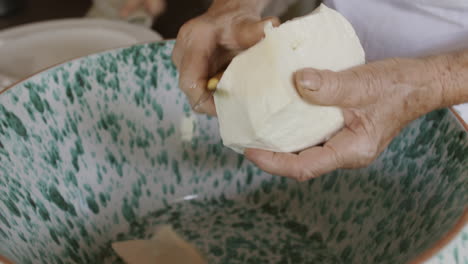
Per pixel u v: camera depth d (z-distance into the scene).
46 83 0.49
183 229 0.56
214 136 0.60
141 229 0.56
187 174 0.61
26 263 0.36
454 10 0.49
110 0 0.93
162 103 0.58
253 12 0.50
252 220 0.57
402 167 0.44
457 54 0.38
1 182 0.41
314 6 0.93
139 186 0.59
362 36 0.58
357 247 0.47
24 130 0.46
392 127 0.39
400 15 0.53
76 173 0.52
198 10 0.99
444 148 0.40
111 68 0.53
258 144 0.37
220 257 0.51
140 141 0.58
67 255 0.46
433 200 0.37
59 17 1.06
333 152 0.37
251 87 0.34
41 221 0.44
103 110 0.54
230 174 0.61
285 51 0.34
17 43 0.78
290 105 0.33
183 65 0.46
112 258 0.52
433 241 0.30
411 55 0.55
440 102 0.38
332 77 0.32
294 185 0.58
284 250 0.52
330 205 0.53
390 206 0.44
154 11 0.82
